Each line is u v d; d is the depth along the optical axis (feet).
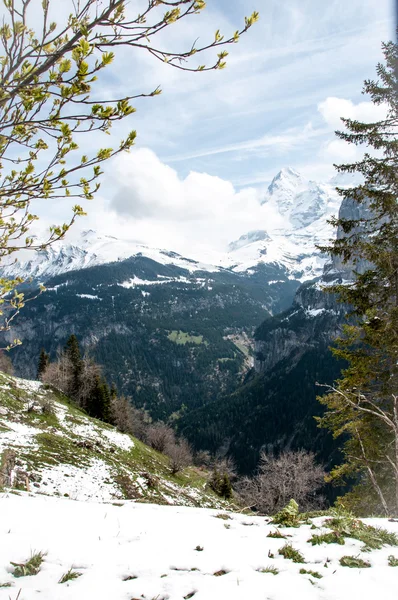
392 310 47.85
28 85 10.14
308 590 12.24
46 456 98.07
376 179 51.78
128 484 102.78
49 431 122.83
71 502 24.39
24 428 115.44
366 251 49.85
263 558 15.10
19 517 18.76
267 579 12.96
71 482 86.38
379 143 50.01
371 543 16.97
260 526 21.13
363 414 50.49
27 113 11.24
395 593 12.24
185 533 18.11
